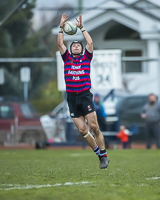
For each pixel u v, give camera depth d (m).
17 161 38.34
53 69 124.38
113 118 62.16
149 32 85.50
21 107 62.16
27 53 117.38
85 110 25.47
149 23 88.12
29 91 121.06
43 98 129.75
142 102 72.94
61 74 57.69
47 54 119.94
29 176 25.19
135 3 88.75
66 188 20.28
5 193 18.94
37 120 60.91
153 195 18.47
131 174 26.36
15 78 116.38
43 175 25.73
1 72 67.31
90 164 34.94
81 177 24.78
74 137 60.88
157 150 55.03
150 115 59.69
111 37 95.62
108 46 94.44
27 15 103.25
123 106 72.75
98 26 91.88
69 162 37.31
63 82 57.91
